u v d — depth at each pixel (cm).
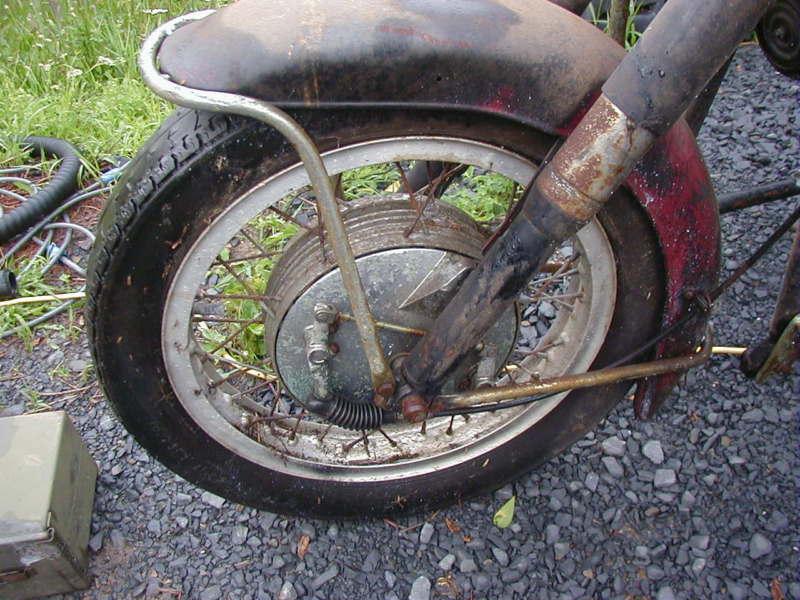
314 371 136
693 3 102
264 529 178
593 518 177
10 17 370
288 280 137
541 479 184
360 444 166
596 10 286
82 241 262
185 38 116
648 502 179
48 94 317
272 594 168
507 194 246
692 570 167
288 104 112
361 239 133
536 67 115
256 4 117
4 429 170
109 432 200
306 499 166
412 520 179
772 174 258
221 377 158
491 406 149
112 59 339
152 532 179
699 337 154
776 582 164
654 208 132
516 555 172
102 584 171
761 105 286
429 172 175
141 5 364
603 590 165
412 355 134
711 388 200
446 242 133
